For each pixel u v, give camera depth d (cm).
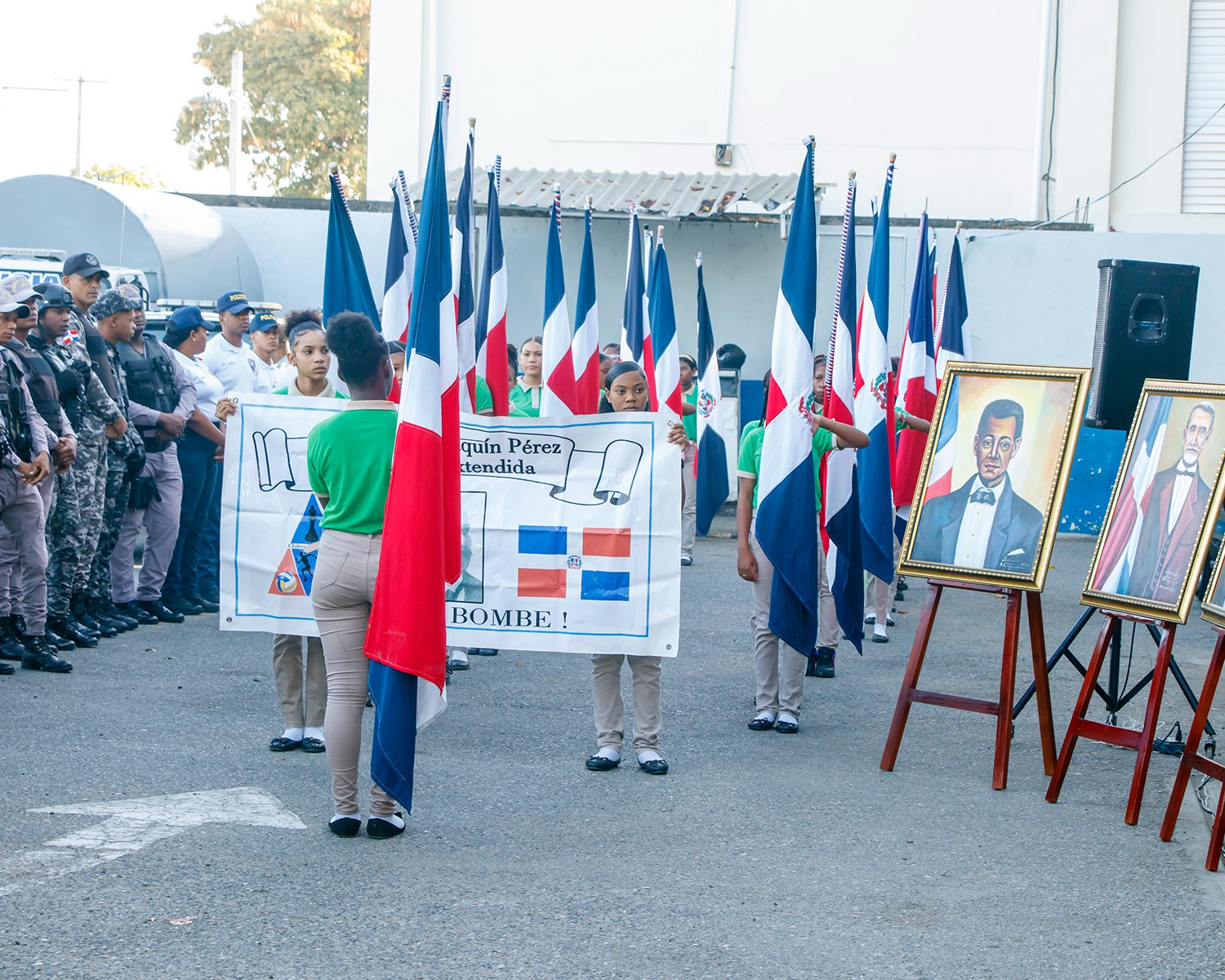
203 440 943
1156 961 407
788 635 670
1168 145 1852
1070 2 1830
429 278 498
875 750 662
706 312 1413
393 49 1892
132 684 730
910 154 1869
